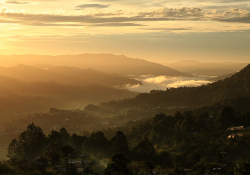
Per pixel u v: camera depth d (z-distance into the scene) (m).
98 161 72.94
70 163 69.00
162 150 91.94
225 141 95.88
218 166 66.69
